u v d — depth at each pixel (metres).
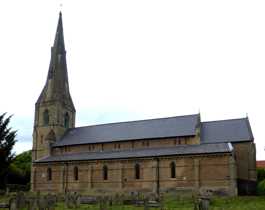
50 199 46.03
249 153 68.75
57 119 86.94
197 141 70.25
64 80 92.75
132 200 48.88
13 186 83.06
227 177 62.16
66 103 91.00
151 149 73.25
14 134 56.34
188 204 47.56
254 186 66.75
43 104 88.81
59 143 84.19
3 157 54.44
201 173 64.50
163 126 76.62
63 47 95.06
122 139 77.06
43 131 86.94
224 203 48.41
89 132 84.50
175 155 67.12
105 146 78.62
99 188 72.50
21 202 42.41
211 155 64.25
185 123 74.56
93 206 46.22
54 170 77.94
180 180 65.88
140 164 70.12
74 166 76.19
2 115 55.84
